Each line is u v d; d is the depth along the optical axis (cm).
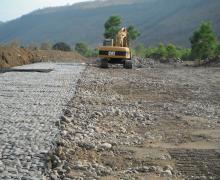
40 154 913
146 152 1015
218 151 1034
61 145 1002
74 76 2748
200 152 1025
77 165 870
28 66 3800
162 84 2594
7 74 2777
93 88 2189
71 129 1175
